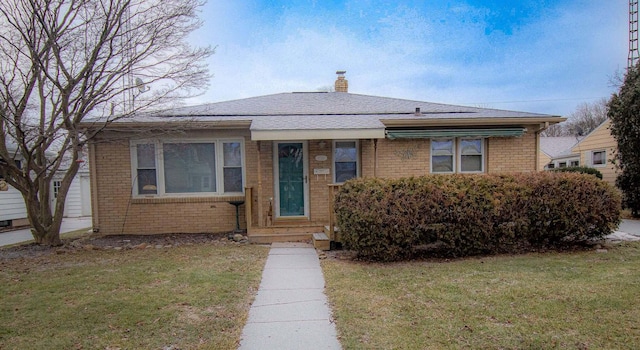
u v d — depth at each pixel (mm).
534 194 6711
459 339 3260
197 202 9188
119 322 3699
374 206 6129
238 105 11672
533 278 4945
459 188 6484
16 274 5523
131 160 9062
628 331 3318
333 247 7387
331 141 9375
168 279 5168
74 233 10906
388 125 9289
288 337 3432
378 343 3238
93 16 7695
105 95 7961
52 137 8094
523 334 3307
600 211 6801
